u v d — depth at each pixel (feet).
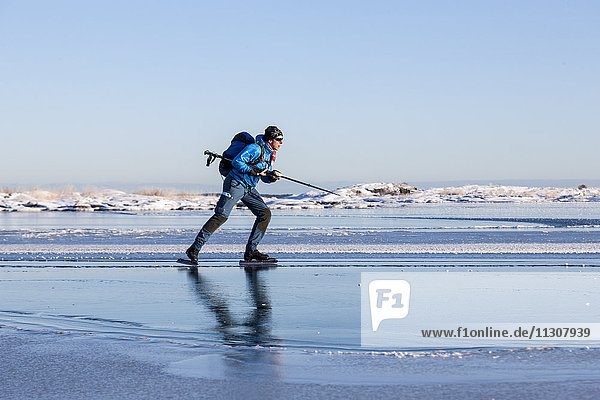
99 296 21.29
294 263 30.42
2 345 14.40
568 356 12.98
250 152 30.89
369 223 67.15
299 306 19.12
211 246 38.88
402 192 165.78
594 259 30.91
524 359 12.80
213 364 12.71
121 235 49.55
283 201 138.41
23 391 11.22
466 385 11.24
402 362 12.69
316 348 13.84
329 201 137.59
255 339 14.78
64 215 95.04
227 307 19.06
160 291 22.31
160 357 13.28
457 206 124.98
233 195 30.71
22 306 19.38
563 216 79.00
